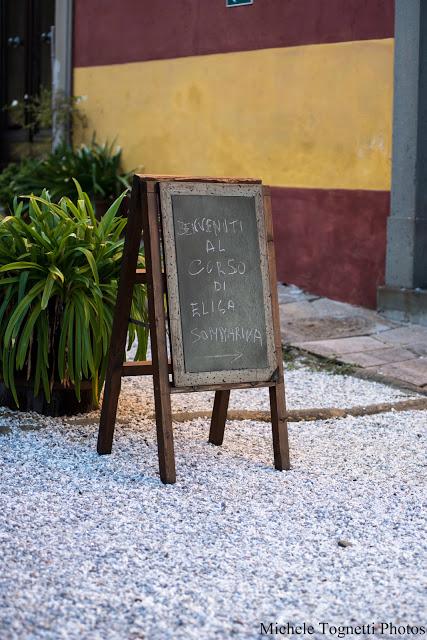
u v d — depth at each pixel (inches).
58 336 190.1
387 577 127.3
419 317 287.7
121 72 386.0
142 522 142.5
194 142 358.0
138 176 163.8
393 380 236.7
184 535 138.6
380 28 293.6
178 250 163.3
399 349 264.2
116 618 112.7
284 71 323.0
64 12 407.8
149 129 376.2
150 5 370.0
